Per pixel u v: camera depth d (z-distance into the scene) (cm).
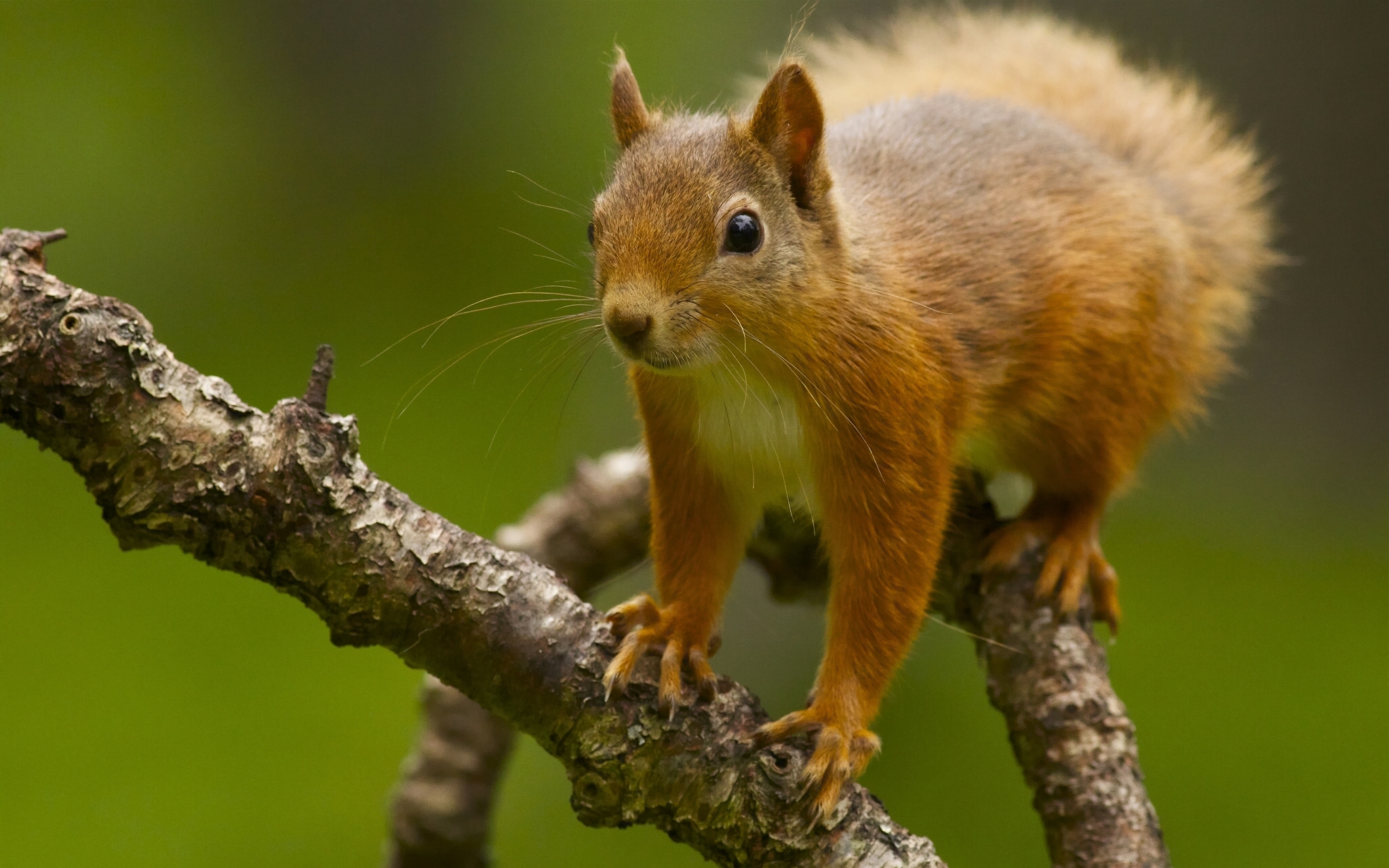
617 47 767
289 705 1355
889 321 734
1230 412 1773
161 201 1927
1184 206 1001
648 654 611
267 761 1288
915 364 741
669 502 759
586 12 2023
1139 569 1595
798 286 700
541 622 585
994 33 1166
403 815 965
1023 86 1086
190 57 2075
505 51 2077
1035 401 853
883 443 730
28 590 1448
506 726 968
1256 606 1520
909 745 1369
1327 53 1723
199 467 544
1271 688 1384
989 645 820
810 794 600
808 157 721
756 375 726
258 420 556
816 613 993
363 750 1309
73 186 1895
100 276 1817
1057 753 769
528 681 584
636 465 995
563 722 587
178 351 1747
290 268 1891
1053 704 781
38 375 527
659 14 1984
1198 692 1384
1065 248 849
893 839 607
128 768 1268
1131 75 1114
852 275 730
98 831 1198
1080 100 1072
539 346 1788
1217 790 1260
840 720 688
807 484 773
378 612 573
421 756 970
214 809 1234
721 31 1902
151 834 1196
